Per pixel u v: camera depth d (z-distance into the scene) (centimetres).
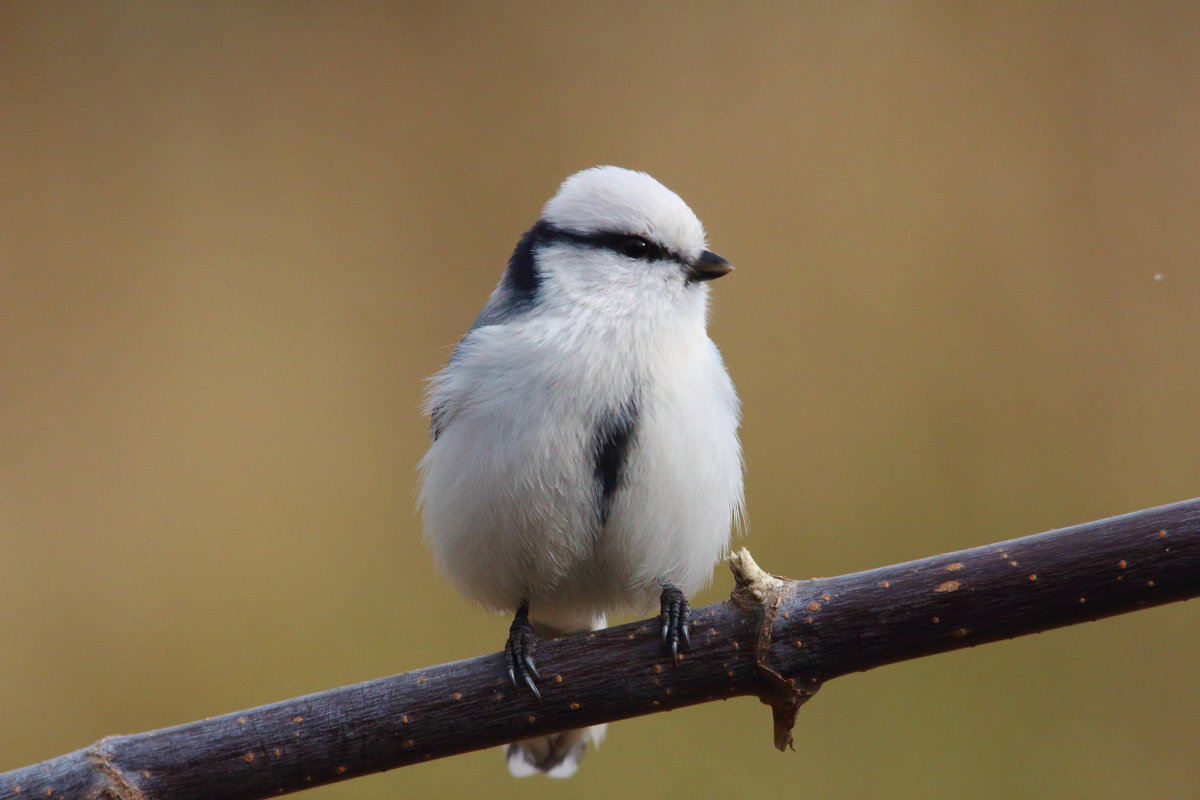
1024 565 257
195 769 258
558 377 260
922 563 258
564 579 261
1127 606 257
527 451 260
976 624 257
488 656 259
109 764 258
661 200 261
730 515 262
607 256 261
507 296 262
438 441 261
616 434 260
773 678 258
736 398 262
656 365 261
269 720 258
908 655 257
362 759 258
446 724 258
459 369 261
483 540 261
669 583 261
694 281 261
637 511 261
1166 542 257
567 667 258
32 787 258
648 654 258
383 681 258
